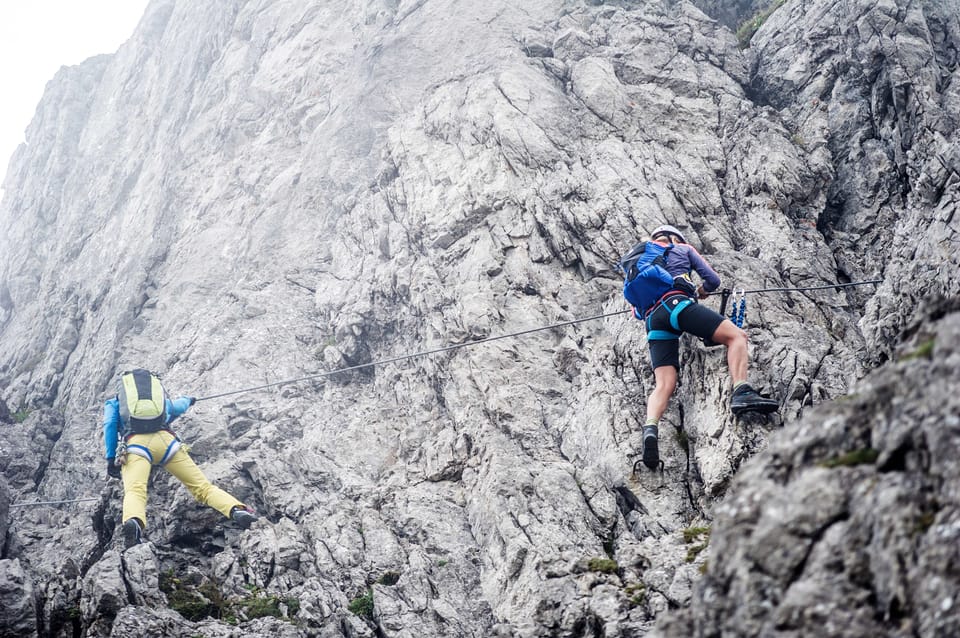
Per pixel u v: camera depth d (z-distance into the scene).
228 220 15.05
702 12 14.33
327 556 7.90
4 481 9.28
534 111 12.05
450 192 11.67
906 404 3.60
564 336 9.63
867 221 10.49
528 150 11.57
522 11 14.67
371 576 7.65
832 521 3.59
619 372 8.66
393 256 11.72
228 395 10.59
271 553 8.00
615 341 9.02
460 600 7.27
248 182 15.38
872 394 3.81
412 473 9.12
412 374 10.31
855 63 11.54
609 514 7.48
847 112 11.41
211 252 14.53
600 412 8.31
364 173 13.89
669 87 12.52
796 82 12.27
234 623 7.25
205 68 19.72
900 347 4.16
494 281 10.31
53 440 13.02
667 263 7.86
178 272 14.59
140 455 8.71
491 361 9.46
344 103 15.04
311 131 15.38
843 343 8.47
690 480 7.57
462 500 8.48
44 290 18.58
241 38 19.22
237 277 13.74
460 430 9.11
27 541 10.12
